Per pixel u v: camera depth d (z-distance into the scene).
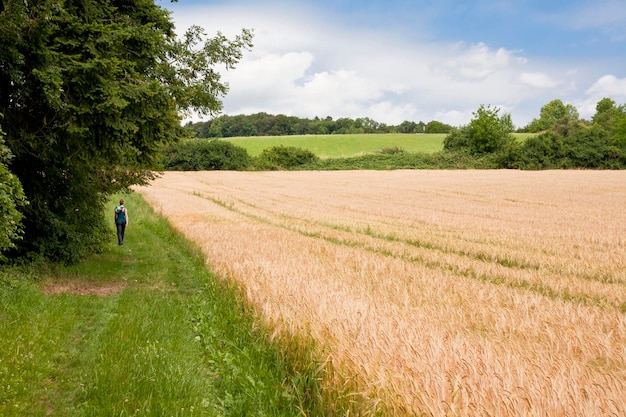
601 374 5.39
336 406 5.49
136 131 11.43
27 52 9.78
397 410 4.75
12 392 5.63
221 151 86.88
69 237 13.38
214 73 14.80
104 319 9.14
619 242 18.89
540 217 27.33
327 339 6.50
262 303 8.66
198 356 7.55
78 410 5.50
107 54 10.77
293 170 88.75
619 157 78.75
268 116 160.12
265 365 6.93
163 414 5.36
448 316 8.05
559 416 4.25
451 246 18.23
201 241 16.78
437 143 106.69
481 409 4.29
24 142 11.37
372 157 90.31
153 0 13.19
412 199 39.69
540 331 7.17
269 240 17.41
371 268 12.82
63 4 9.92
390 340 6.05
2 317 7.87
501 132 88.50
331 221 25.70
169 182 60.88
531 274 13.36
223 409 5.89
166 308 9.84
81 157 11.67
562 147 80.44
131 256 16.47
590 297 11.35
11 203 7.98
